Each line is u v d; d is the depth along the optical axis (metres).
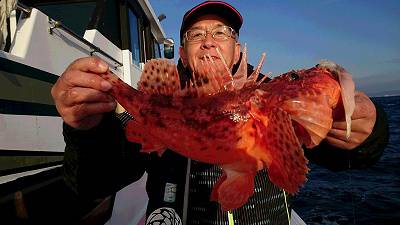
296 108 0.37
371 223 1.45
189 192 0.53
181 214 0.53
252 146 0.38
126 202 0.95
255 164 0.38
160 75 0.42
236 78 0.42
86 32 1.12
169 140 0.40
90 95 0.36
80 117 0.38
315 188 2.10
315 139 0.36
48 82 0.74
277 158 0.36
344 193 1.94
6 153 0.59
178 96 0.41
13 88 0.62
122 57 1.43
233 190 0.39
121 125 0.47
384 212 1.58
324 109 0.36
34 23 0.70
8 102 0.60
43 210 0.58
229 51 0.63
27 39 0.68
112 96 0.40
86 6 1.31
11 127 0.60
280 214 0.53
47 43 0.75
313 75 0.38
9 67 0.61
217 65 0.43
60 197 0.63
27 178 0.61
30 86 0.67
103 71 0.37
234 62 0.65
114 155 0.46
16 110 0.62
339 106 0.38
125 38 1.45
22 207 0.54
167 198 0.53
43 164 0.70
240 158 0.39
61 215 0.62
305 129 0.37
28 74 0.67
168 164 0.55
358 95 0.41
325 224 1.46
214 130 0.39
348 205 1.71
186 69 0.66
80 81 0.36
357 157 0.44
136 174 0.54
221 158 0.39
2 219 0.51
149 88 0.41
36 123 0.68
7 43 0.65
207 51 0.60
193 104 0.40
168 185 0.54
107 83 0.37
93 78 0.36
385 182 2.17
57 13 1.30
